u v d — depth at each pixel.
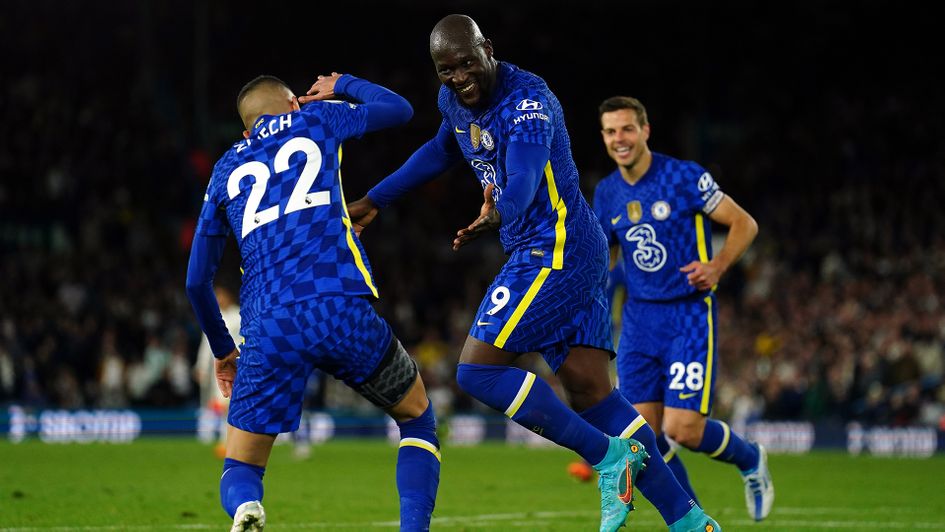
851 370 45.50
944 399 42.91
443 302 65.12
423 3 79.94
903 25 77.69
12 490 23.84
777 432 44.41
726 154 76.06
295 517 19.67
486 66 12.57
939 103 72.31
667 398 17.38
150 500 22.11
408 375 12.36
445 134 14.13
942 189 63.97
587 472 27.89
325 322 11.62
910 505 22.27
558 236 12.84
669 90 79.62
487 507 21.83
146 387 49.09
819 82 78.19
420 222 70.75
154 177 64.69
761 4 79.56
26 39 68.94
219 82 75.19
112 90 69.38
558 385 50.81
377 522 18.97
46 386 48.09
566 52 80.44
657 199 17.59
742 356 49.66
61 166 61.84
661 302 17.66
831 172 70.06
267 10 77.56
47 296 54.50
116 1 72.12
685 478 17.94
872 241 60.00
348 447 43.31
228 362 13.04
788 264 60.84
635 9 80.38
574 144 78.88
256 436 11.87
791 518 19.84
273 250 11.80
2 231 59.50
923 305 49.62
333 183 12.13
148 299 54.62
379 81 79.00
